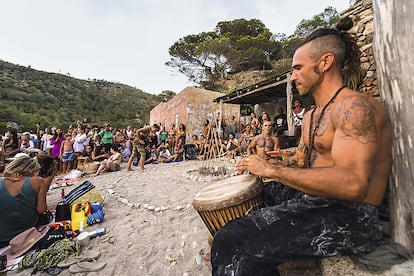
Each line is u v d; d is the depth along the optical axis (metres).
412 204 1.07
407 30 1.08
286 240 1.17
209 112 13.03
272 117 11.59
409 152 1.08
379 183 1.13
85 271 2.20
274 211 1.28
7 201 2.78
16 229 2.83
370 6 3.57
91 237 2.89
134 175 7.13
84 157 8.70
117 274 2.15
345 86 1.25
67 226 3.04
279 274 1.38
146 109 51.81
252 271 1.21
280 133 9.16
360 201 1.10
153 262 2.30
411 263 1.03
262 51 28.58
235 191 1.81
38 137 11.15
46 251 2.41
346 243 1.10
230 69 30.17
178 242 2.65
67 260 2.35
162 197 4.56
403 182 1.10
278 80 7.64
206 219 1.93
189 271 2.10
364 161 1.00
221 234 1.30
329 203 1.16
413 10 1.06
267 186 1.94
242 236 1.25
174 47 30.69
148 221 3.36
